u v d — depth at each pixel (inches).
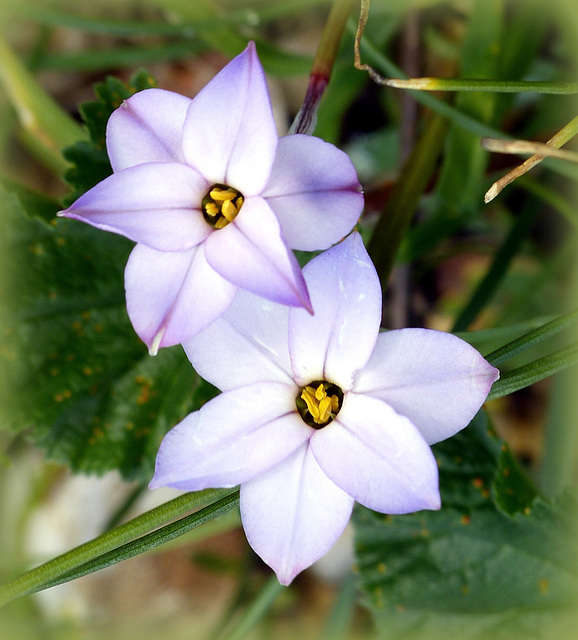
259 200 5.0
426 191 7.9
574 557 6.7
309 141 5.2
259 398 5.3
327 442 5.2
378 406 5.1
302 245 5.2
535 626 6.8
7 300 6.9
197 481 5.1
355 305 5.2
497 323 7.9
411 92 6.9
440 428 5.1
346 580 8.0
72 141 7.9
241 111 5.0
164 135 5.3
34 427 6.9
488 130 6.8
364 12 5.7
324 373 5.3
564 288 8.3
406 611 7.0
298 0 7.7
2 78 7.8
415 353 5.2
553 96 7.9
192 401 6.7
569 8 7.3
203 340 5.3
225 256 5.0
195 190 5.2
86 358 7.0
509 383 5.5
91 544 5.4
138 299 5.1
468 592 6.9
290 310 5.2
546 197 7.5
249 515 5.2
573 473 7.1
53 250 6.9
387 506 5.0
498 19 6.9
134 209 5.1
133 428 7.0
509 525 6.8
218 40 7.9
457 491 6.8
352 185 5.1
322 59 6.1
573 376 7.1
